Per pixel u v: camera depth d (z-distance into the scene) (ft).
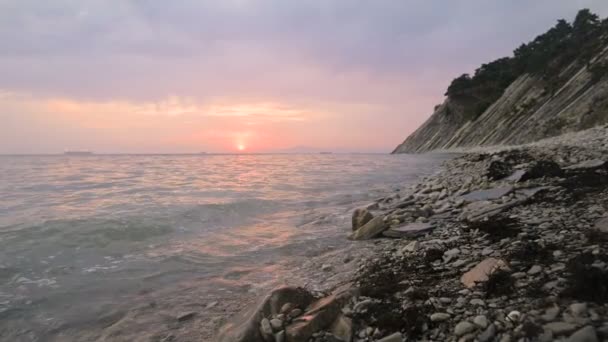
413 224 27.99
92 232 31.71
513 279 13.44
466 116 313.53
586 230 17.42
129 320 16.72
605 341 9.09
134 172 101.45
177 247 28.68
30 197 51.37
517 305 11.83
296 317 14.08
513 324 10.78
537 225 20.27
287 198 52.65
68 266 24.00
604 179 28.17
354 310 14.12
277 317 13.97
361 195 54.49
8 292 19.83
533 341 9.82
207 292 19.76
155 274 22.67
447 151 272.51
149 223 35.09
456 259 18.10
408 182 67.92
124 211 39.96
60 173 95.61
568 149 60.95
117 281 21.50
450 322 11.94
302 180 77.51
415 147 371.97
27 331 15.99
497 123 225.97
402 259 20.25
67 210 40.83
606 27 193.57
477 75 331.36
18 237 29.99
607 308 10.41
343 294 14.93
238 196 53.21
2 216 37.81
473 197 33.27
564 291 11.53
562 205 23.86
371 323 13.21
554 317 10.53
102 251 27.35
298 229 34.63
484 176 43.27
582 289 11.21
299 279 20.89
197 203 45.09
